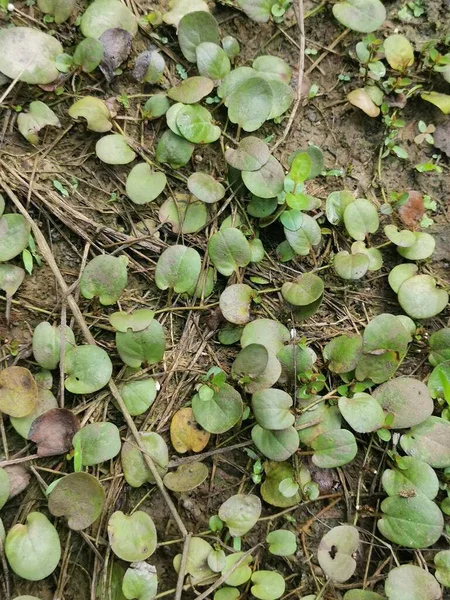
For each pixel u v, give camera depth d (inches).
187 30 12.1
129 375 11.4
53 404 10.8
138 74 12.3
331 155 13.1
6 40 11.3
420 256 12.4
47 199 11.6
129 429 11.0
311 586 11.2
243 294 11.6
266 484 11.3
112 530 10.4
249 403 11.5
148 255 12.0
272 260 12.4
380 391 11.7
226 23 13.0
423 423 11.7
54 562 9.9
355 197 13.0
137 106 12.4
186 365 11.7
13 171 11.5
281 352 11.5
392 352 11.6
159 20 12.5
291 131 13.0
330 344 11.9
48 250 11.4
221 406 11.0
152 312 11.1
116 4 12.1
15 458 10.7
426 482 11.1
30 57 11.5
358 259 12.0
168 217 12.0
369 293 12.7
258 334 11.5
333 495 11.6
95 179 12.1
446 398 11.4
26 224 11.1
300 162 11.7
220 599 10.6
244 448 11.6
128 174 12.2
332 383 11.9
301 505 11.4
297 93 12.8
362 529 11.5
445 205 13.2
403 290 12.2
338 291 12.6
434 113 13.5
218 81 12.2
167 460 10.9
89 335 11.1
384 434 11.4
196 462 11.2
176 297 11.9
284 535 11.0
